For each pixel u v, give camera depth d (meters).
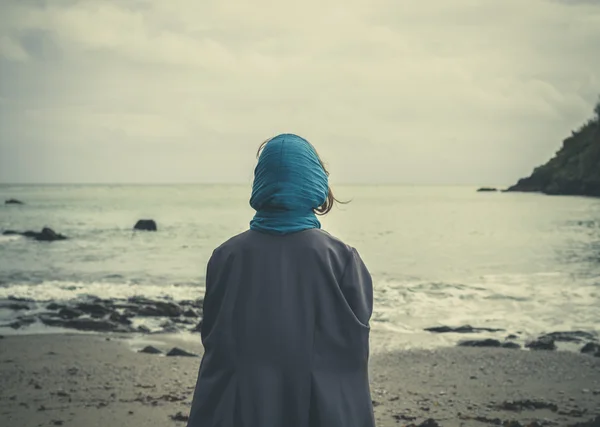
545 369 7.51
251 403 1.67
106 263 21.00
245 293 1.76
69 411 5.59
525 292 14.22
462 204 77.06
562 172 87.81
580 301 12.92
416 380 6.97
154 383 6.68
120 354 8.16
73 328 10.15
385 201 92.06
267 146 1.89
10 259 22.12
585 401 6.13
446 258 22.42
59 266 20.08
